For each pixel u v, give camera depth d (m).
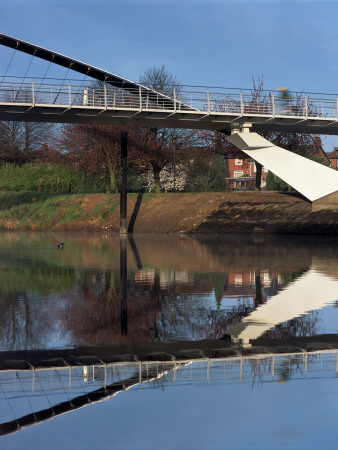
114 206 63.44
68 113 45.50
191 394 8.37
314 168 52.25
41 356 10.59
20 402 8.09
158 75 75.88
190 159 76.06
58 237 50.09
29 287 19.20
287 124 49.84
